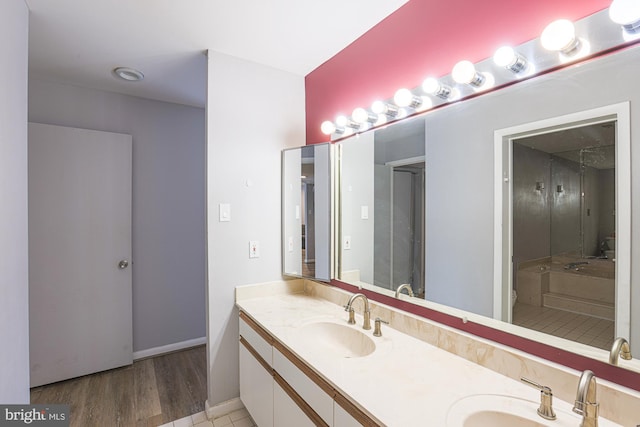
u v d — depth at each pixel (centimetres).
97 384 234
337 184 198
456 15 132
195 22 164
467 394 99
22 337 133
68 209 237
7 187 118
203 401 213
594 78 94
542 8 107
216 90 195
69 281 237
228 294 202
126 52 194
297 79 228
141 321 278
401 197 156
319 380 117
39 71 221
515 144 112
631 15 81
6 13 117
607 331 91
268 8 153
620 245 89
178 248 295
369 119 169
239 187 204
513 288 113
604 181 92
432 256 141
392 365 118
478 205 124
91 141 245
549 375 100
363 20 166
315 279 208
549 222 104
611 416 87
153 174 282
